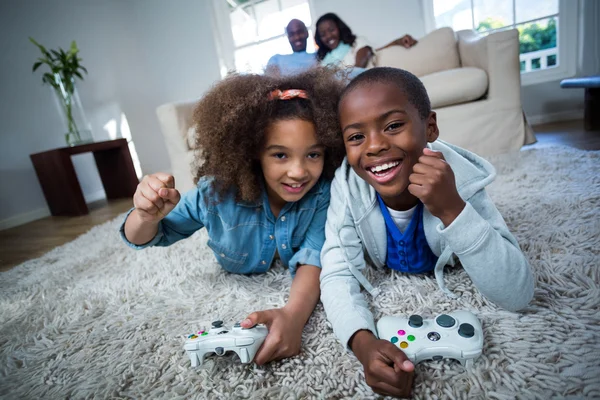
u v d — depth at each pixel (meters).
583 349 0.45
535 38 2.55
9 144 2.24
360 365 0.50
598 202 0.91
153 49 3.24
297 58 2.17
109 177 2.57
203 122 0.67
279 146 0.60
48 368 0.60
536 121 2.57
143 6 3.16
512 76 1.70
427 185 0.45
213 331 0.52
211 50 3.11
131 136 3.07
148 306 0.76
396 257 0.68
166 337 0.63
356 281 0.63
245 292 0.75
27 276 1.11
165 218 0.73
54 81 2.27
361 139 0.51
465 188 0.57
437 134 0.57
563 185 1.09
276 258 0.88
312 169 0.63
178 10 3.10
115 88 2.97
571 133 1.98
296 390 0.47
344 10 2.74
